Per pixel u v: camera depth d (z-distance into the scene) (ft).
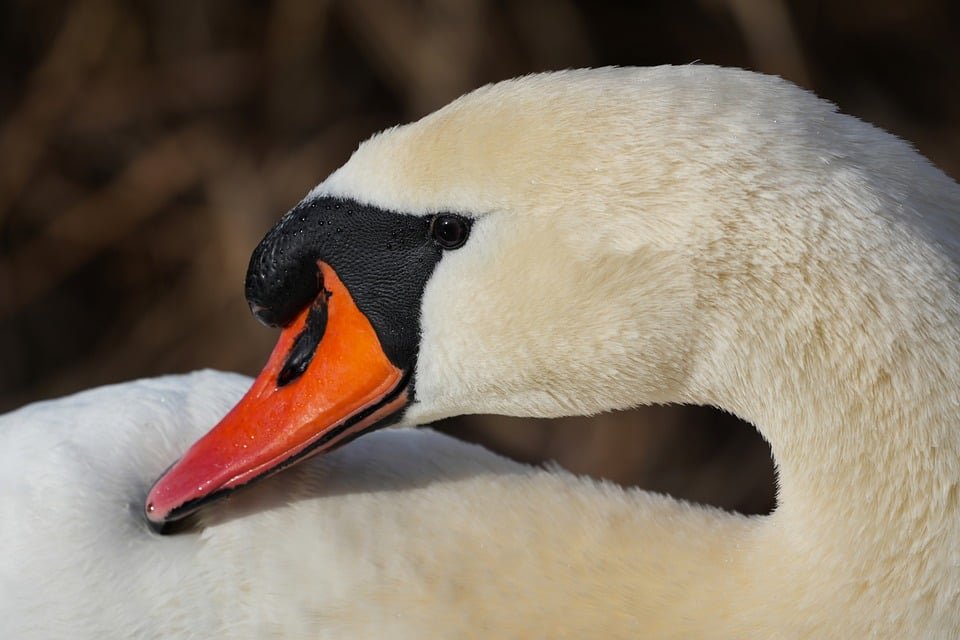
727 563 7.77
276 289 7.79
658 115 7.68
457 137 7.72
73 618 7.79
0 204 10.76
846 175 7.64
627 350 7.72
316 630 7.77
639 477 10.64
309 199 7.78
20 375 10.78
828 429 7.66
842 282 7.63
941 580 7.65
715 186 7.65
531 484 7.86
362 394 7.78
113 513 7.82
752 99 7.67
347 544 7.79
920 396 7.63
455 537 7.80
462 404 7.79
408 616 7.76
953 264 7.63
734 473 10.73
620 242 7.69
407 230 7.74
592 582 7.77
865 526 7.66
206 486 7.78
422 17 10.89
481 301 7.73
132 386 7.97
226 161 10.93
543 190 7.70
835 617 7.68
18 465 7.86
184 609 7.79
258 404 7.80
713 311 7.68
